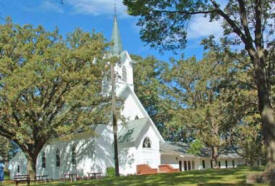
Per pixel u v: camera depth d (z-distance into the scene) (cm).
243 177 1667
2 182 3722
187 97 4588
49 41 3003
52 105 3033
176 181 1595
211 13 1878
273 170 1470
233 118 3934
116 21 4862
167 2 1716
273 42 2328
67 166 4028
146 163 3931
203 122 4344
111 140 3944
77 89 2955
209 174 1983
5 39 2980
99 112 3272
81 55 2944
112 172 3716
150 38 1873
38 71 2800
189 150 4731
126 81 4619
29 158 3197
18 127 2933
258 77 1666
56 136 3212
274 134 1568
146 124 4062
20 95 2756
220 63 4178
